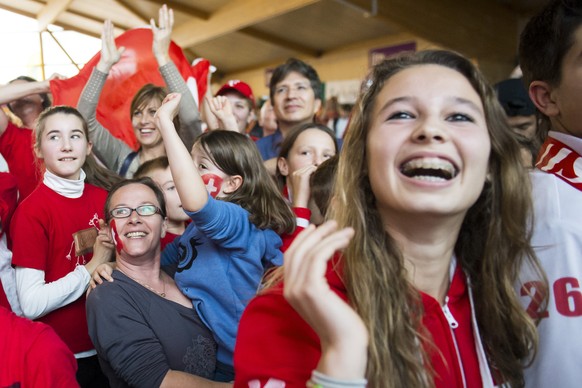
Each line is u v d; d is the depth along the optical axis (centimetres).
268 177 167
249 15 771
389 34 808
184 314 144
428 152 71
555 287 84
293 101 286
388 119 75
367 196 80
